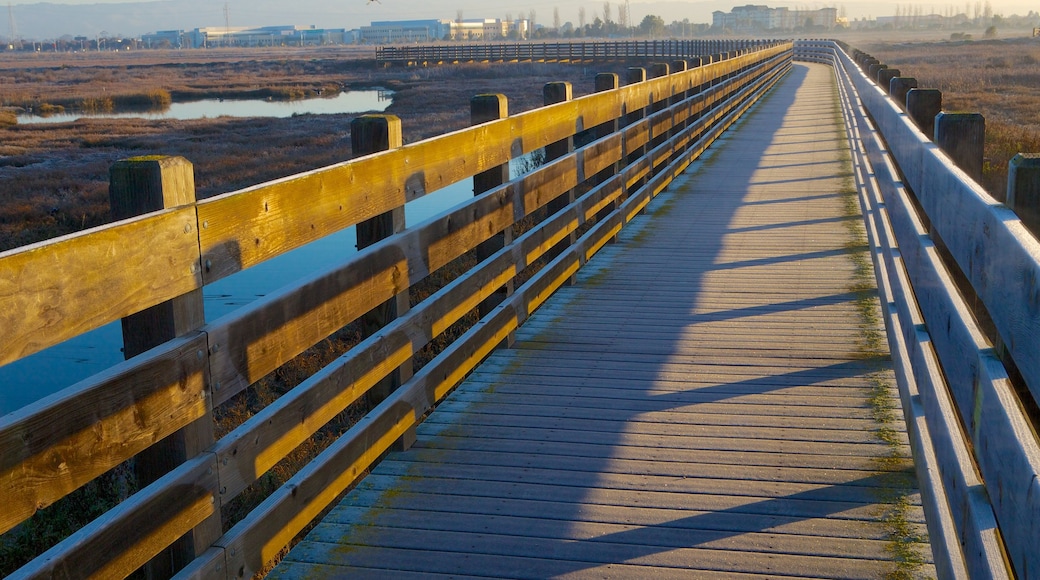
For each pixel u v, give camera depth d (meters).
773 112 19.61
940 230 2.62
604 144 7.01
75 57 172.88
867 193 7.29
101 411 1.90
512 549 2.88
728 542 2.88
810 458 3.46
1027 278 1.46
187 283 2.22
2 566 4.37
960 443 2.34
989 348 1.90
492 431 3.82
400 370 3.61
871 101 7.30
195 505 2.26
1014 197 1.81
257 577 3.28
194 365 2.24
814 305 5.56
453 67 66.62
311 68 85.94
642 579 2.70
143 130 31.69
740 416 3.89
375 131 3.42
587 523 3.03
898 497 3.13
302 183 2.77
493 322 4.67
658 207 9.05
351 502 3.22
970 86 30.67
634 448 3.61
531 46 66.75
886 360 4.53
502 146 4.69
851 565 2.73
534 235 5.38
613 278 6.41
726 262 6.77
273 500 2.67
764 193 9.73
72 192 19.17
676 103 10.93
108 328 10.33
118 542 1.99
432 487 3.32
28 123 38.66
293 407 2.75
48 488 1.75
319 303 2.90
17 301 1.70
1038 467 1.34
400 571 2.77
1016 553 1.46
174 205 2.20
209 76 78.94
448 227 4.02
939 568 2.56
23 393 8.41
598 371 4.53
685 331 5.14
